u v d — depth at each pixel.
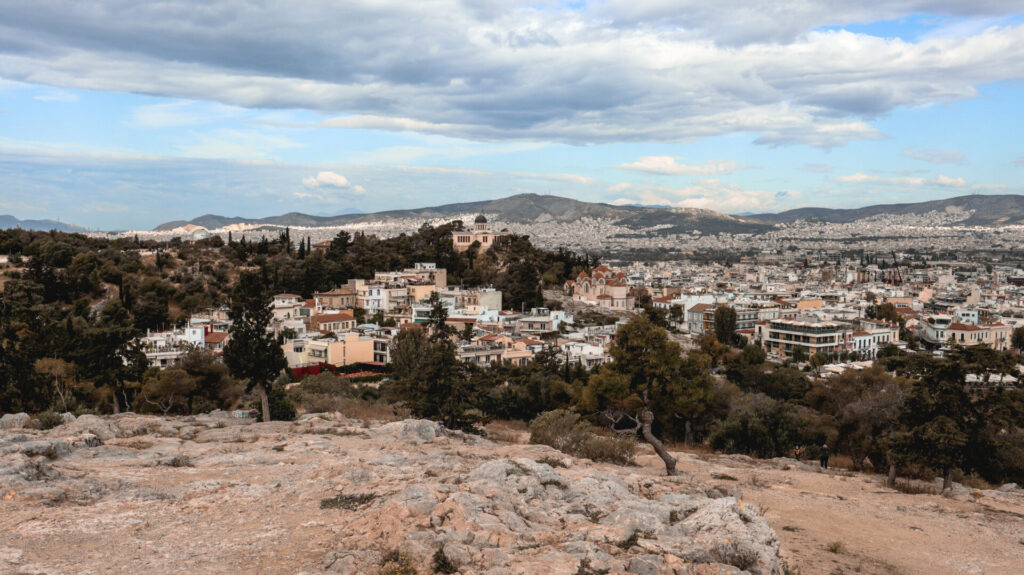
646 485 23.88
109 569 13.29
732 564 15.78
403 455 27.28
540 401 84.19
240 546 14.87
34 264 157.12
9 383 55.09
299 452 28.00
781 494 34.59
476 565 13.84
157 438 31.47
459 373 52.97
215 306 170.00
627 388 56.72
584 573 13.77
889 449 41.38
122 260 196.25
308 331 152.88
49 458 24.33
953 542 27.12
